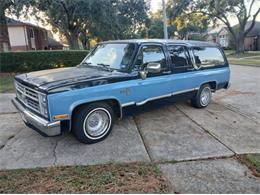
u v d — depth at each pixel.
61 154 3.76
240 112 5.97
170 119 5.42
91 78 3.99
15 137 4.44
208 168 3.35
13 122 5.28
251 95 7.83
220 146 4.02
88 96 3.86
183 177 3.13
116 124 5.07
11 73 13.60
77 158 3.62
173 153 3.78
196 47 5.89
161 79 4.96
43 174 3.18
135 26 29.20
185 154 3.75
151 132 4.65
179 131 4.70
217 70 6.46
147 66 4.59
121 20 25.38
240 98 7.45
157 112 5.94
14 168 3.34
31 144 4.13
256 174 3.19
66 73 4.38
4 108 6.43
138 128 4.86
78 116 3.93
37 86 3.66
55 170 3.28
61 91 3.57
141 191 2.84
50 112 3.52
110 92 4.14
